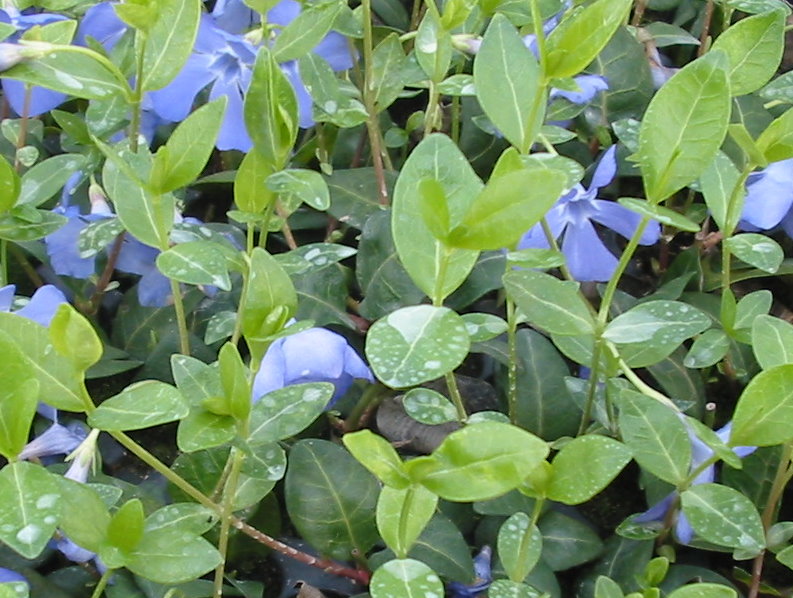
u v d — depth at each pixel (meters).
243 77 0.57
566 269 0.55
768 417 0.46
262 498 0.54
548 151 0.58
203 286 0.58
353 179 0.62
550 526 0.54
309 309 0.59
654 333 0.49
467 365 0.61
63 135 0.62
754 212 0.57
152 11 0.50
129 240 0.58
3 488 0.44
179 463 0.54
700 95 0.46
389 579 0.44
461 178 0.45
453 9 0.56
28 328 0.45
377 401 0.59
